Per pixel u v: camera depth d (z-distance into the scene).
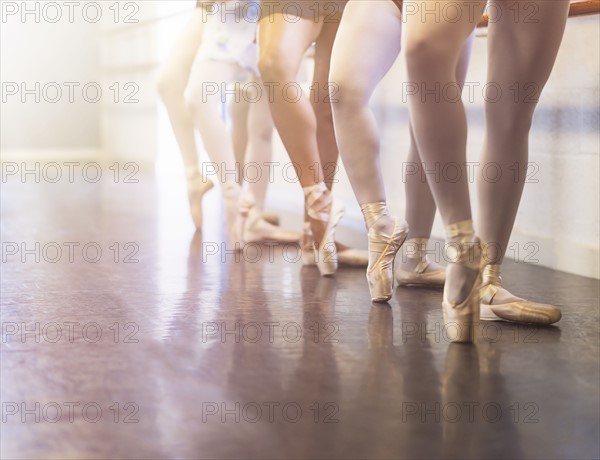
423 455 2.03
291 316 3.54
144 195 8.73
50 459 1.98
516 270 4.77
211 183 6.27
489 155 3.38
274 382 2.60
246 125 6.46
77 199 8.28
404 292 4.08
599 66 4.49
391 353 2.96
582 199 4.64
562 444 2.11
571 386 2.58
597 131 4.52
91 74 15.62
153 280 4.33
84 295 3.94
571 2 4.38
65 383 2.57
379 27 3.64
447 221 3.08
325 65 4.66
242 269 4.69
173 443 2.08
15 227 6.29
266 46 4.44
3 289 4.07
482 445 2.10
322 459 1.99
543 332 3.29
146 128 12.51
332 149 4.72
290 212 7.50
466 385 2.59
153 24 11.96
